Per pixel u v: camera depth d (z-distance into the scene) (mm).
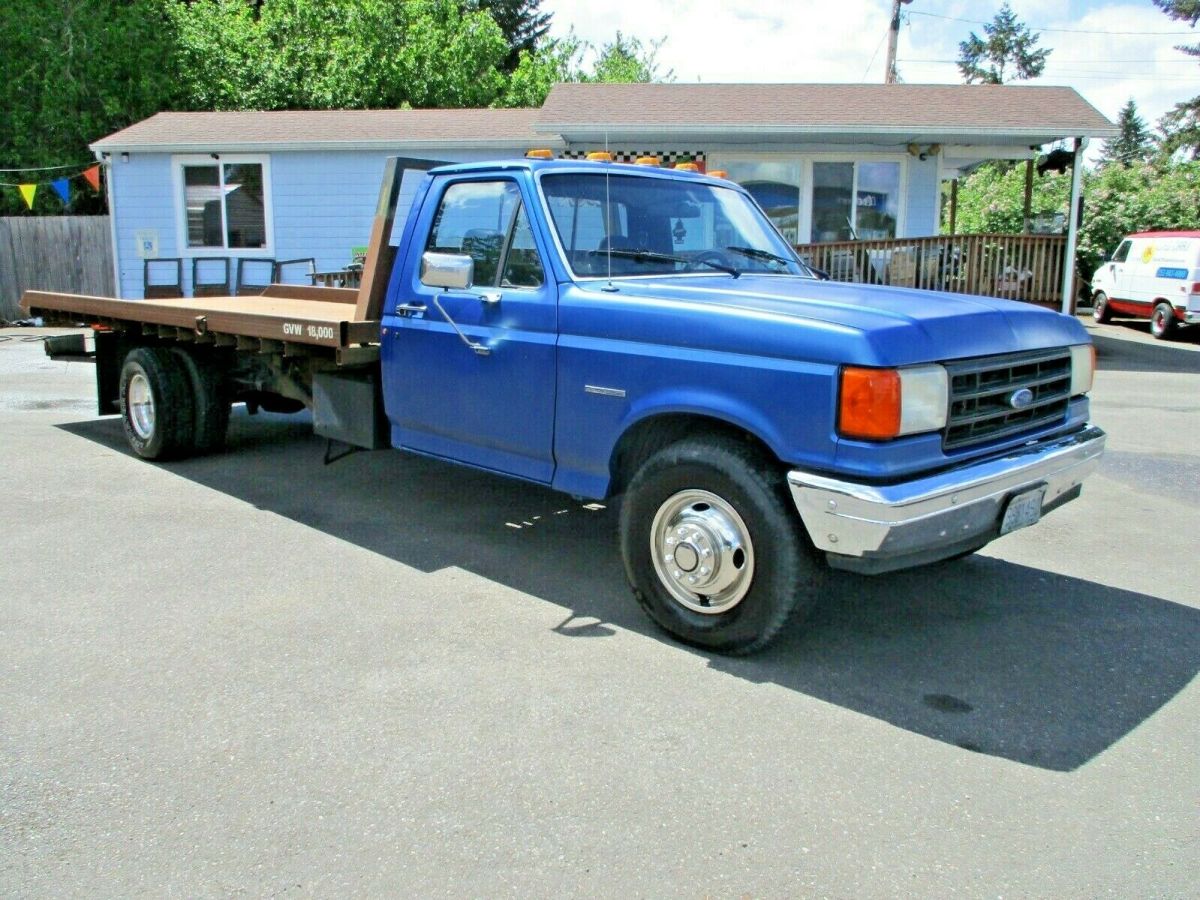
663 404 3926
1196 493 6746
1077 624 4367
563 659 3932
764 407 3615
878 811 2898
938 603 4621
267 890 2531
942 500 3469
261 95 26078
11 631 4152
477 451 4918
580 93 17344
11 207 22625
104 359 7910
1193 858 2676
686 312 3875
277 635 4141
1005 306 4098
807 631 4254
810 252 15078
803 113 15438
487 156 17031
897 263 15242
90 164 22250
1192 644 4148
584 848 2713
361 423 5613
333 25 27609
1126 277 19641
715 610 3904
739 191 5477
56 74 22250
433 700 3566
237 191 17641
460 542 5484
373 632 4184
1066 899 2508
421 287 5062
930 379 3486
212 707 3496
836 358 3430
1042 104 16016
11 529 5613
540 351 4414
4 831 2770
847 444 3416
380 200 5426
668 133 15047
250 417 9336
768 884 2564
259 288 16312
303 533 5613
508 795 2965
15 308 19062
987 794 2992
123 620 4281
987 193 27688
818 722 3438
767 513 3660
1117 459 7801
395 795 2961
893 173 16453
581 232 4578
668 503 3988
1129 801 2957
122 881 2562
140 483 6723
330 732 3328
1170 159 38281
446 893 2523
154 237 17859
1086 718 3488
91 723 3377
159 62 23766
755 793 2990
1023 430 4031
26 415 9367
